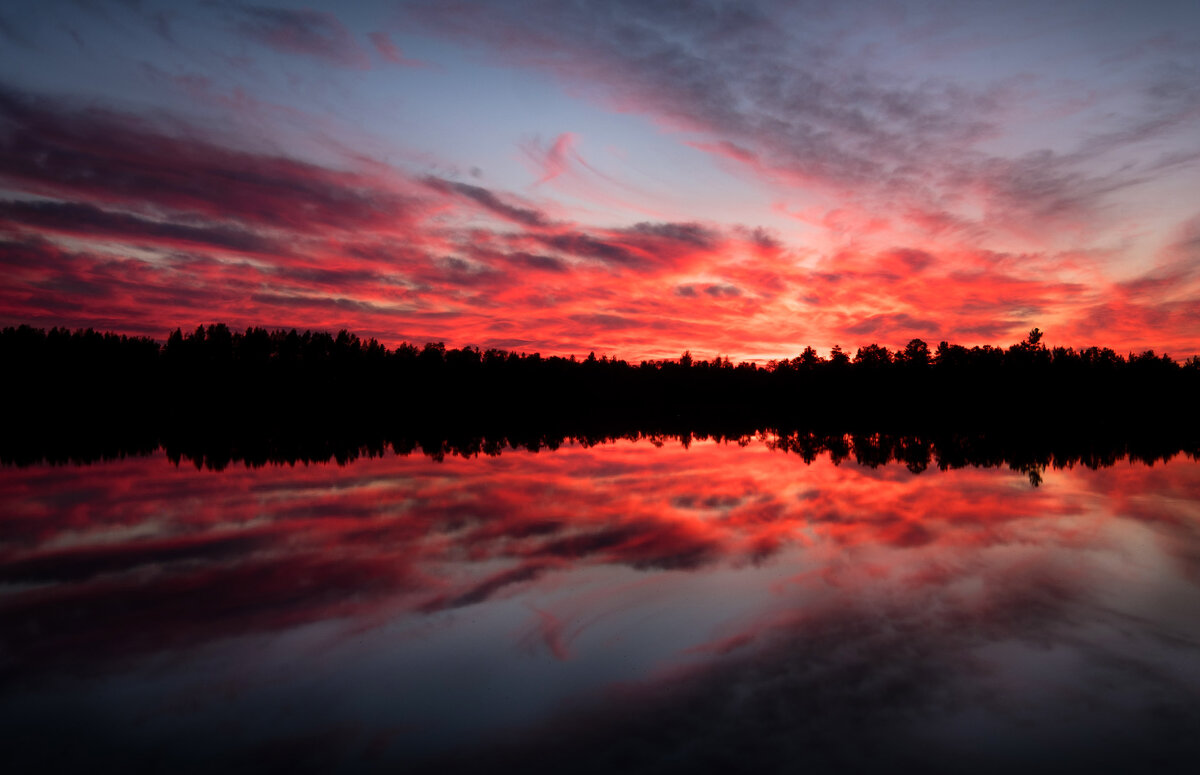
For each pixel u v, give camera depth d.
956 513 19.30
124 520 18.58
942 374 123.75
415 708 7.64
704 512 19.52
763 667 8.66
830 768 6.41
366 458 35.41
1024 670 8.57
